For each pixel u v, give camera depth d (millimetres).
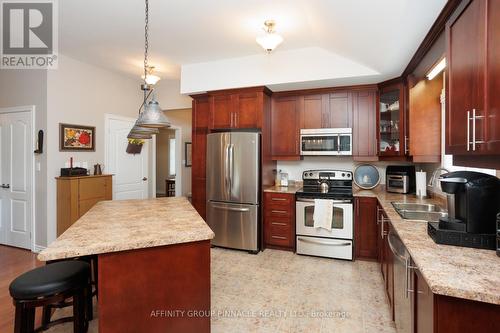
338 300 2496
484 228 1393
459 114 1451
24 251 3865
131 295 1525
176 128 6582
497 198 1377
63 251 1347
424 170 3570
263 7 2537
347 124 3746
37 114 3752
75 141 4004
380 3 1904
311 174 4066
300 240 3617
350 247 3395
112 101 4594
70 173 3732
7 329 2109
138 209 2346
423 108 2945
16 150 3955
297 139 3971
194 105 4293
